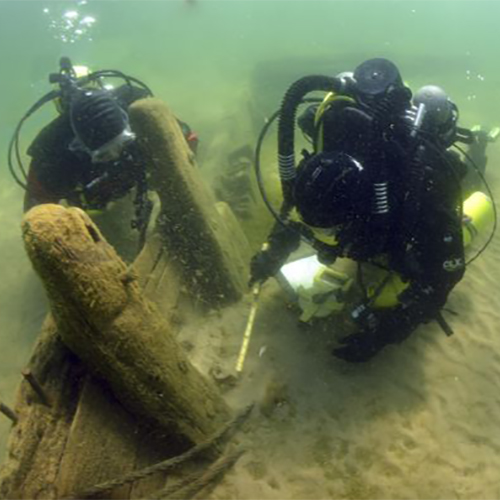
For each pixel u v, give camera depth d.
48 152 3.54
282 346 3.27
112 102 3.23
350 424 2.84
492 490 2.54
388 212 2.27
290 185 2.53
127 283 2.13
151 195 5.01
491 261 4.18
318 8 23.48
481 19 19.72
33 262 1.83
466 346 3.34
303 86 2.38
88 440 2.14
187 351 3.26
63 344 2.31
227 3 25.11
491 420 2.88
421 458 2.68
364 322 3.01
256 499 2.49
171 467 2.38
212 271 3.48
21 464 1.95
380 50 13.23
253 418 2.86
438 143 2.46
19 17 19.14
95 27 17.58
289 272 3.53
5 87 11.61
